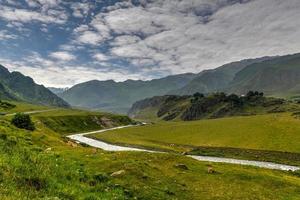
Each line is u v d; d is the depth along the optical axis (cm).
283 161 12788
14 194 1703
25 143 4247
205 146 16725
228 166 6247
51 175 2325
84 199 2119
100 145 16450
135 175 3603
